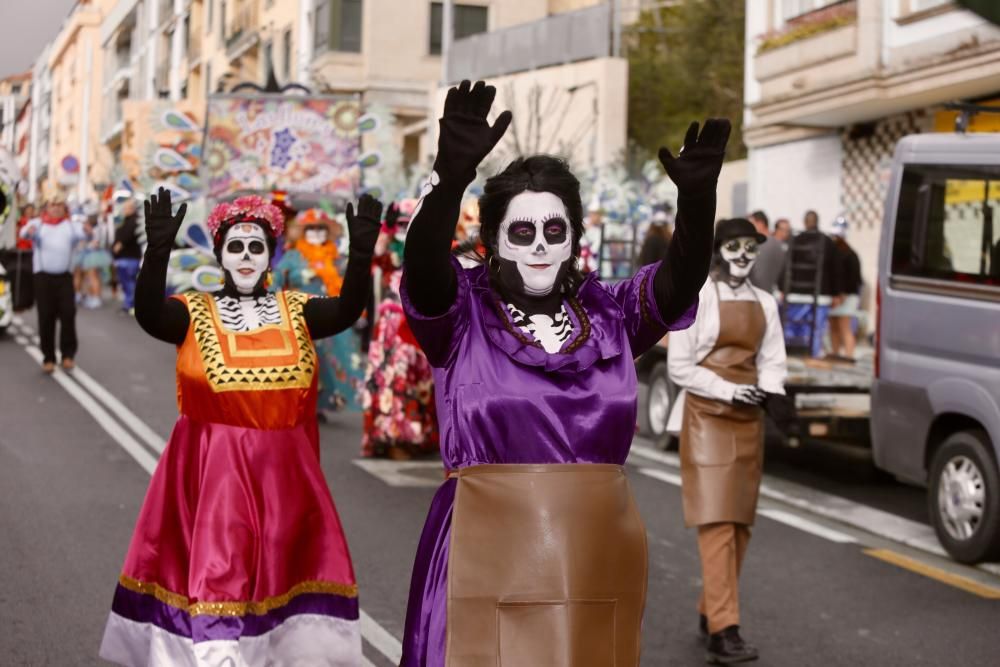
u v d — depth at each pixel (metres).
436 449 11.65
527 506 3.52
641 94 33.47
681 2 35.31
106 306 26.97
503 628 3.48
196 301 5.21
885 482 11.00
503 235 3.71
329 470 10.77
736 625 6.15
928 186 8.95
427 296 3.51
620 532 3.58
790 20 21.94
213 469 4.94
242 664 4.80
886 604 7.25
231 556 4.83
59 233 16.16
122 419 12.93
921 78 18.38
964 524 8.21
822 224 22.69
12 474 10.08
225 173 18.56
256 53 34.44
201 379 5.00
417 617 3.62
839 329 17.80
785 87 21.48
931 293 8.75
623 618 3.57
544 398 3.58
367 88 32.94
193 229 11.69
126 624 4.97
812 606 7.18
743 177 27.83
